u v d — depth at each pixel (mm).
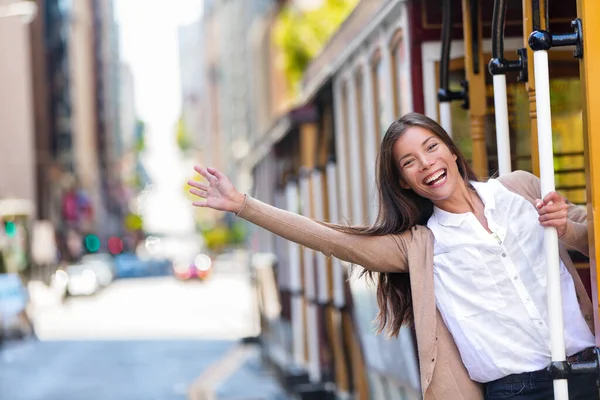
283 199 17094
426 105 7387
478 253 4469
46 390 17547
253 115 98688
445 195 4535
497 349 4457
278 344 18047
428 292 4543
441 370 4559
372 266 4676
